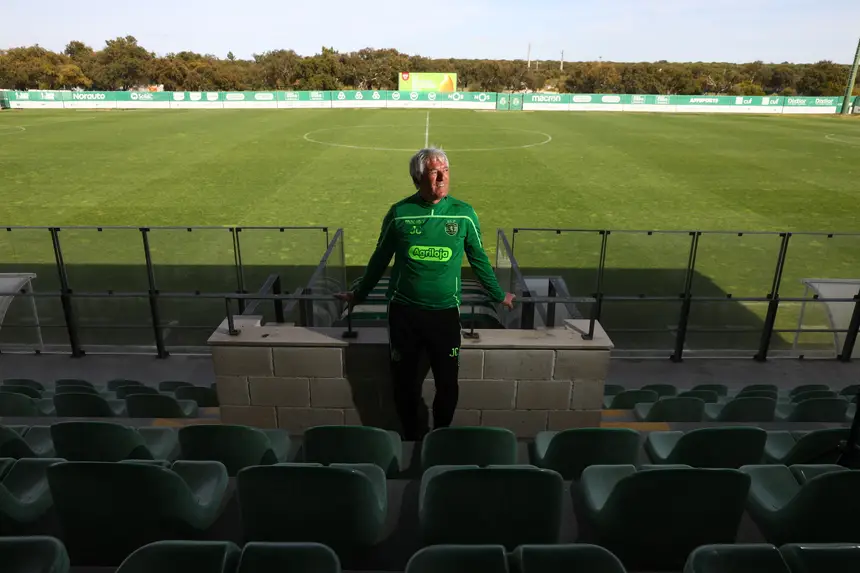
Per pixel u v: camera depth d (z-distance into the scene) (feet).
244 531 8.31
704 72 265.13
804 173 73.77
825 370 22.99
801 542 8.76
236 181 65.51
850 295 23.95
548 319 15.66
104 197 57.52
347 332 12.46
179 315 30.37
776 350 24.86
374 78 247.09
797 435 12.98
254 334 12.49
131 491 7.87
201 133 108.37
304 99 170.81
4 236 43.45
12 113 147.64
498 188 63.67
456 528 8.21
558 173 72.43
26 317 29.73
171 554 6.31
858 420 10.59
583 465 10.62
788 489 9.82
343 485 7.76
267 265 38.40
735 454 10.91
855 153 91.04
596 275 37.09
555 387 12.60
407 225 9.50
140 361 23.04
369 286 10.78
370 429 10.02
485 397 12.71
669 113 166.40
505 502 7.98
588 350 12.28
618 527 8.23
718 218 52.16
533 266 38.81
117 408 15.99
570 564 6.27
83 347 24.03
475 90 279.49
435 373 10.58
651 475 7.73
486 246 43.29
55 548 6.53
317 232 45.21
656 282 36.04
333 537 8.25
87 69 246.27
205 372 22.26
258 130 113.60
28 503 9.17
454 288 10.00
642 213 53.62
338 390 12.64
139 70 236.02
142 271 36.99
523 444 12.64
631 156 86.17
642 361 23.75
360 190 61.46
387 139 101.96
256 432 10.39
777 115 164.14
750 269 38.32
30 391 17.24
